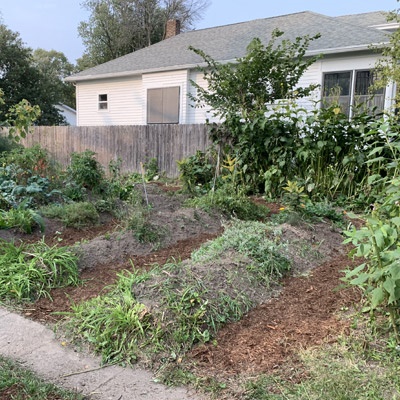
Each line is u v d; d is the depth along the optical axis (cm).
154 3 3294
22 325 279
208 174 835
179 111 1411
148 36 3325
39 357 240
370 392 196
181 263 345
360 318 271
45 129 1372
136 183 802
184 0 3428
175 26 2003
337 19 1391
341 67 1084
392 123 591
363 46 1012
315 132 692
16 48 2583
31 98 2609
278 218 511
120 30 3288
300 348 240
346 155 672
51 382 215
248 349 244
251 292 315
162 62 1466
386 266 225
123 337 248
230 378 216
